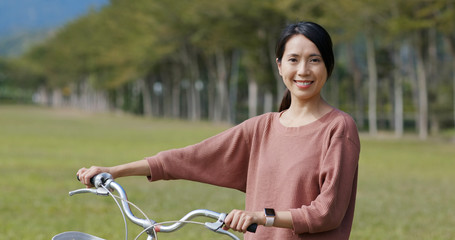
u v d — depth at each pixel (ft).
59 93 454.40
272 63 122.83
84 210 27.53
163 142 83.05
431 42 96.02
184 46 158.10
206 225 6.73
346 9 88.12
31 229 22.84
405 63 141.49
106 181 7.66
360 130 132.26
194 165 8.26
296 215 6.90
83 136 96.27
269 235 7.57
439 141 95.91
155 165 8.15
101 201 30.22
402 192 36.29
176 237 21.53
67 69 312.91
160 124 152.46
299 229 6.93
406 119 165.27
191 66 163.63
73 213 26.71
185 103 226.38
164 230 6.99
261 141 8.07
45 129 119.24
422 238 22.74
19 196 31.60
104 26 215.31
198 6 116.98
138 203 29.78
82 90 342.03
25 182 37.65
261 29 116.57
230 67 157.48
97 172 7.92
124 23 187.93
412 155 67.00
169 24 143.95
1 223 23.99
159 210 27.68
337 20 92.68
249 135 8.20
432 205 31.24
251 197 8.04
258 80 132.46
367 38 100.53
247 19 112.47
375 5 84.79
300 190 7.48
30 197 31.32
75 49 271.49
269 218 6.79
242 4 107.24
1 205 28.58
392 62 124.47
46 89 464.65
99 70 246.68
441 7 80.07
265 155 7.91
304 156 7.55
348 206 7.54
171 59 181.27
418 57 95.96
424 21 81.15
